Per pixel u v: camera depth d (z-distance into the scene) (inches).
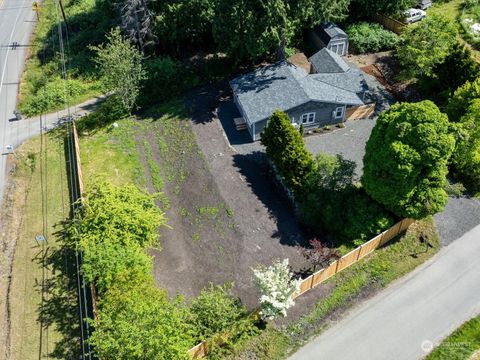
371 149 1123.9
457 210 1270.9
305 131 1541.6
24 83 1833.2
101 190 1156.5
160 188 1374.3
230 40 1644.9
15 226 1291.8
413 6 2080.5
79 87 1786.4
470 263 1141.7
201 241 1216.2
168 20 1775.3
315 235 1214.3
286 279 1007.0
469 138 1296.8
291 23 1619.1
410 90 1685.5
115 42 1544.0
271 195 1328.7
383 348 986.1
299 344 1000.9
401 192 1094.4
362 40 1891.0
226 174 1400.1
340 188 1217.4
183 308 965.2
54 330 1048.8
